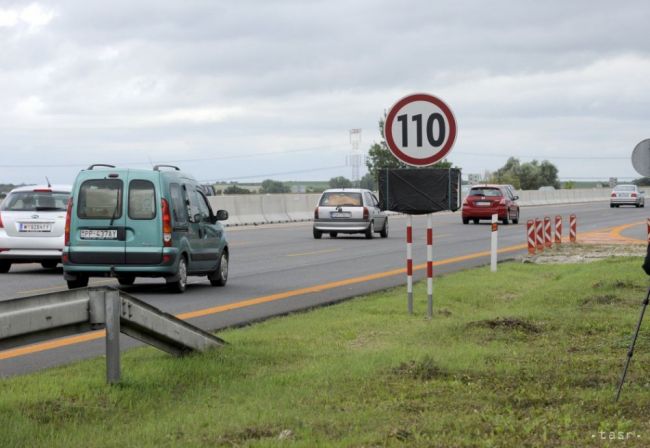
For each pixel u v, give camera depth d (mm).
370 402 8414
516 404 8281
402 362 10055
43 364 11250
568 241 36094
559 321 13344
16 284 20969
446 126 14453
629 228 47500
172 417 7922
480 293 18047
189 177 20500
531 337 12125
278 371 9961
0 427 7488
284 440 7141
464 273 22469
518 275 22078
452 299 17188
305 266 25953
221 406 8336
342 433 7359
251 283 21297
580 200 114312
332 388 8992
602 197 123688
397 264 26484
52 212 22781
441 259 28172
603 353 10867
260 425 7598
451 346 11523
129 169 18828
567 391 8766
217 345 10867
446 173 14492
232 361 10250
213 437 7273
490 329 12641
